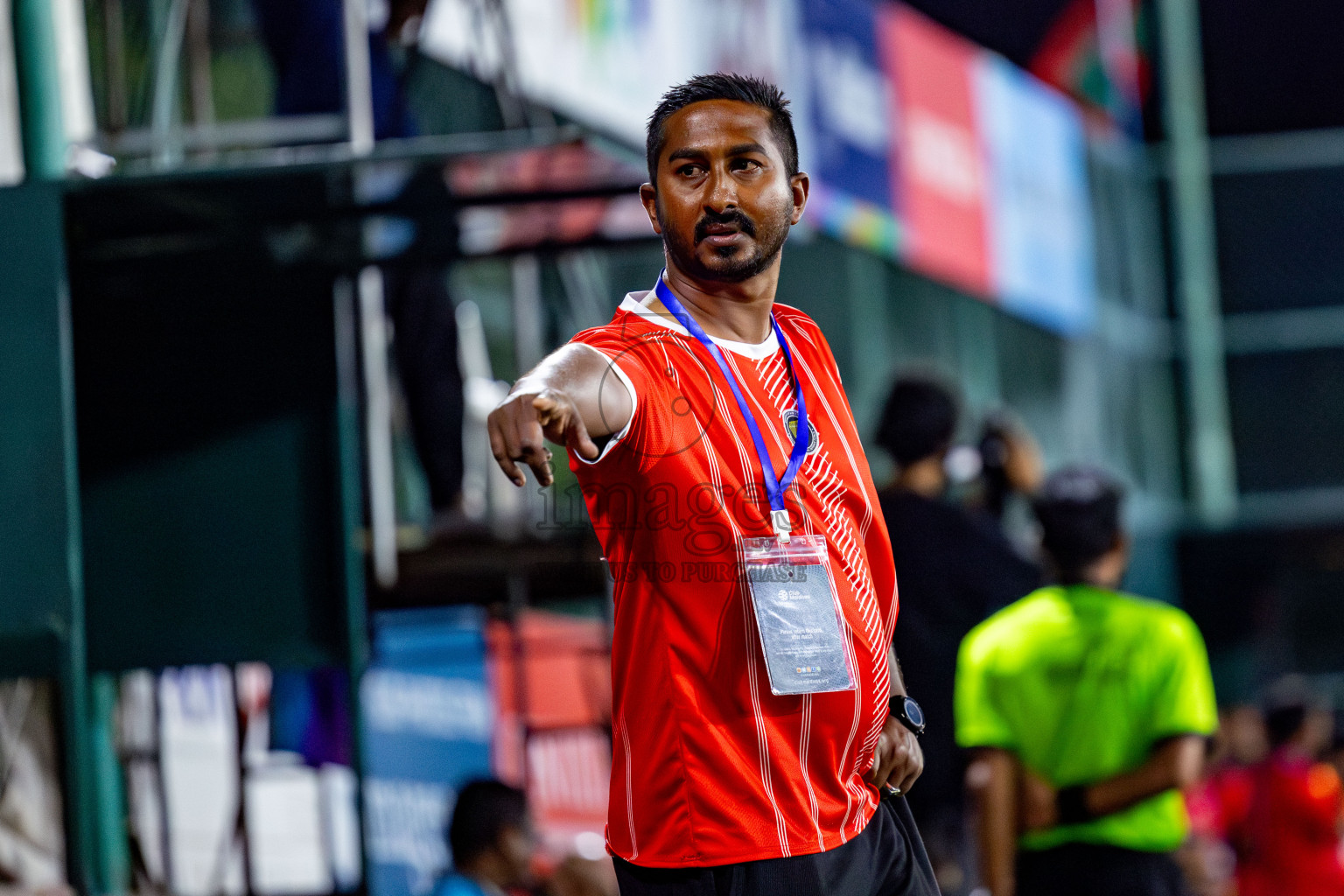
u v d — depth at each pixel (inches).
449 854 622.5
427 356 635.5
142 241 497.7
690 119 226.5
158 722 564.1
